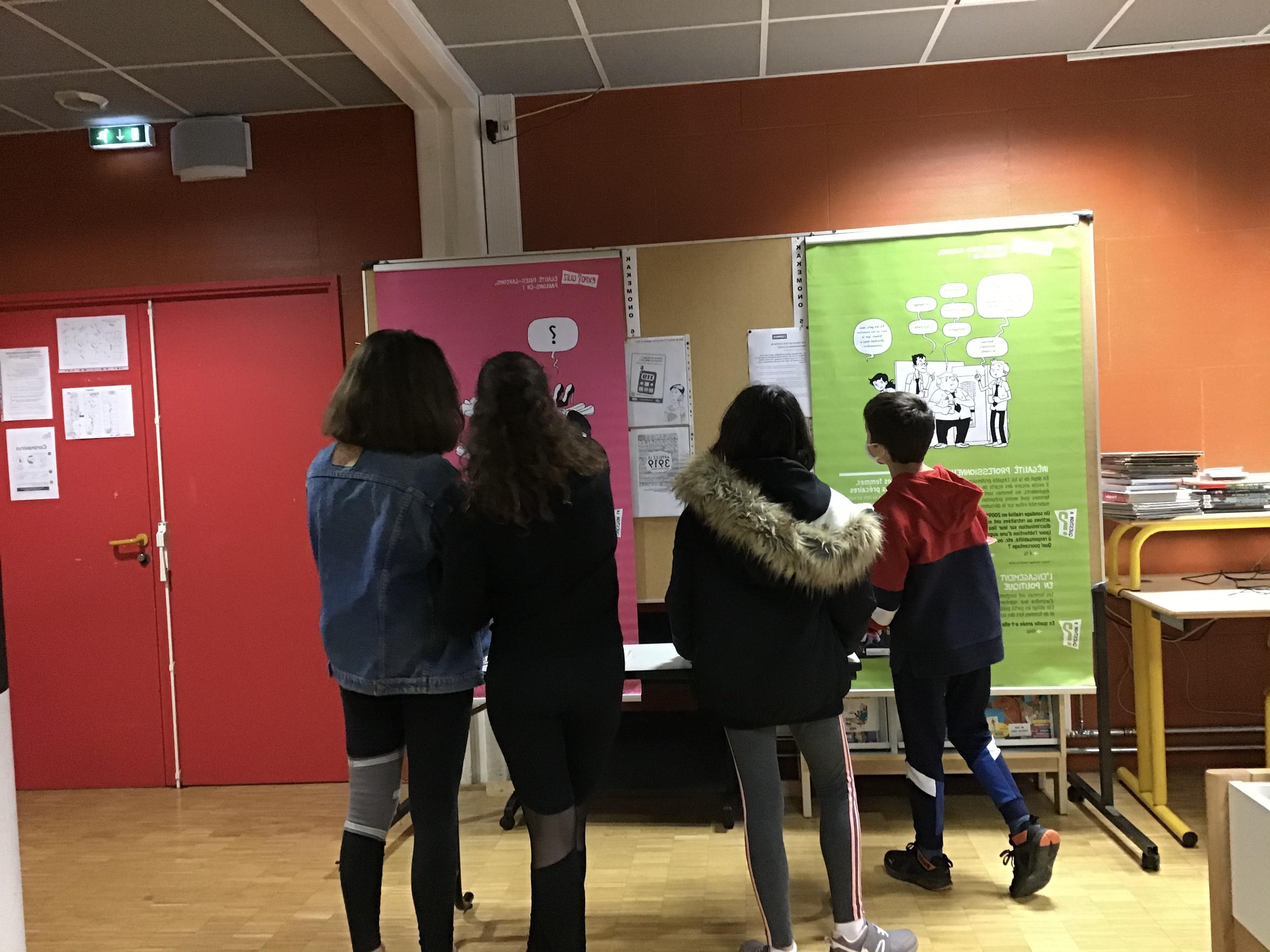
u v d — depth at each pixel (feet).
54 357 12.23
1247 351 10.85
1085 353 9.77
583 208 11.52
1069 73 10.89
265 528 12.06
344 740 12.07
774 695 6.18
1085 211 9.73
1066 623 9.79
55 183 12.18
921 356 10.00
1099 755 9.57
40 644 12.31
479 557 5.45
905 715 8.04
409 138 11.77
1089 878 8.45
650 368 10.46
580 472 5.63
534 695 5.57
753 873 6.44
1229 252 10.84
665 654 8.13
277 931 8.14
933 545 7.63
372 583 5.78
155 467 12.16
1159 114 10.82
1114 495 10.16
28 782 12.33
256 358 12.01
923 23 9.86
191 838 10.43
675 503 10.47
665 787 9.69
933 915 7.84
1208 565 11.00
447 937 5.86
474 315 10.48
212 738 12.20
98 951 7.89
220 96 11.25
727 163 11.33
